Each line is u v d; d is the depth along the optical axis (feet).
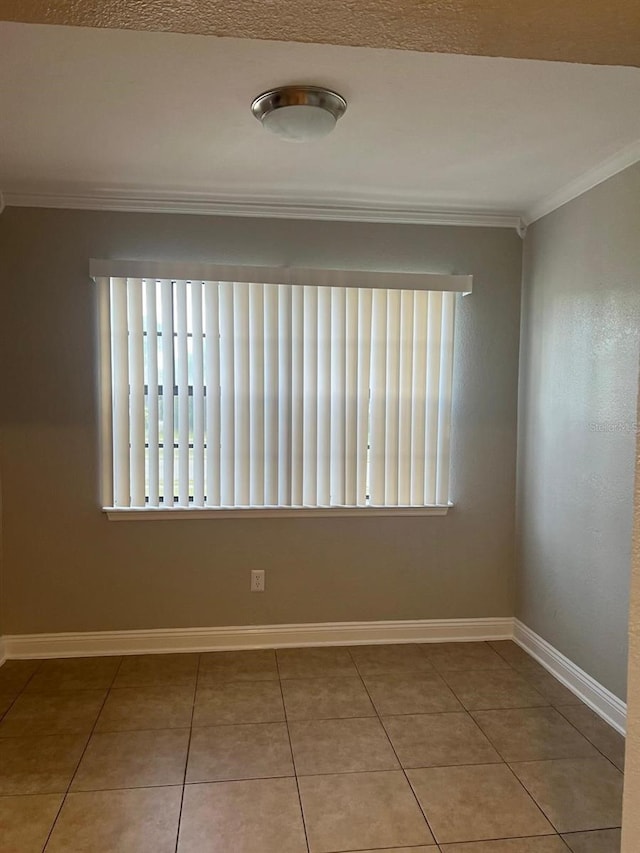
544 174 8.71
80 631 10.19
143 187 9.40
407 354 10.52
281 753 7.51
